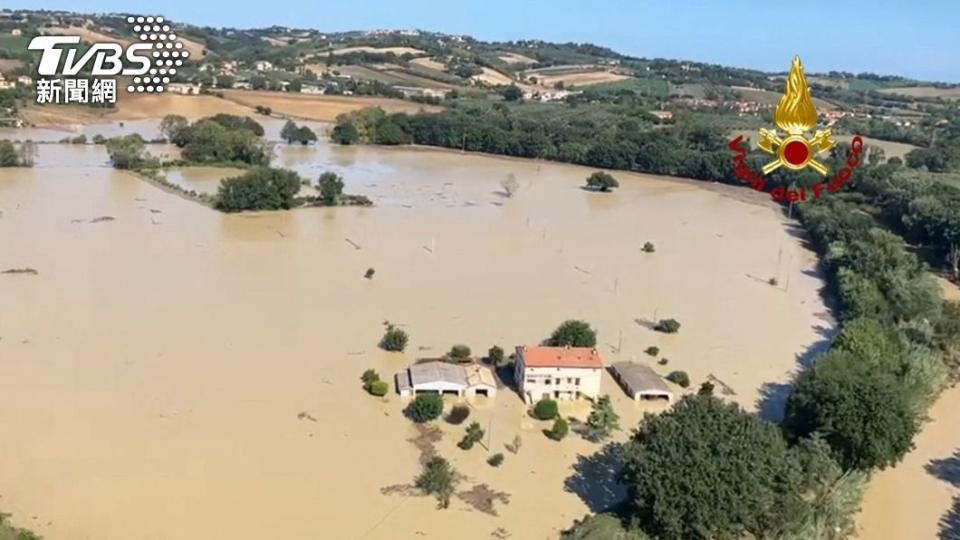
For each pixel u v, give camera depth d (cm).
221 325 9650
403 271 12256
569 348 8475
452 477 6681
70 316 9650
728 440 6066
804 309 11631
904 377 8262
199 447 6956
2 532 5347
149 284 10981
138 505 6122
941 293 11850
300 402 7844
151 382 8075
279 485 6494
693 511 5631
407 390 8081
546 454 7200
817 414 6888
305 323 9869
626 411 8062
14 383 7862
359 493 6456
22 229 13312
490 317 10462
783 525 5809
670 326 10300
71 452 6756
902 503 6812
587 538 5641
